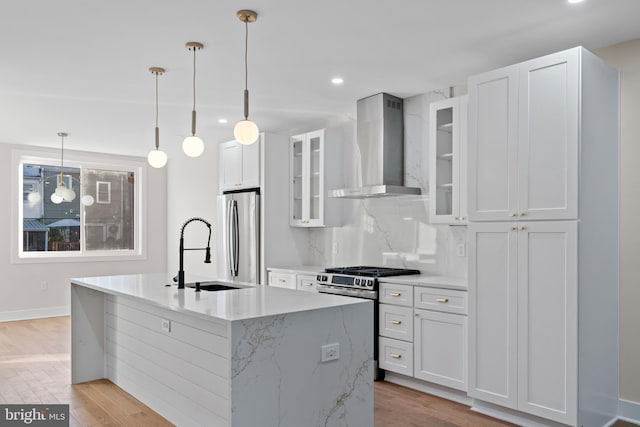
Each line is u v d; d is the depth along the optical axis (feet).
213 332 8.96
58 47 11.02
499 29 10.09
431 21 9.70
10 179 22.06
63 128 19.21
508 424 10.43
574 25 9.86
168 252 26.71
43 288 22.88
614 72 10.74
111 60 11.87
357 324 9.29
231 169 19.98
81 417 10.70
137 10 9.18
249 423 7.79
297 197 18.58
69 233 24.00
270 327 8.07
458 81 13.61
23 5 8.94
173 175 26.50
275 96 15.16
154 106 16.11
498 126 10.64
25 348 16.92
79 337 13.21
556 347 9.64
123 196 25.72
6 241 21.94
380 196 15.40
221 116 17.70
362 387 9.33
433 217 13.46
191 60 11.91
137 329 11.82
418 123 14.99
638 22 9.71
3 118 17.56
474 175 11.03
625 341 10.78
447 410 11.25
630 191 10.73
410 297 12.65
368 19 9.62
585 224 9.62
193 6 9.04
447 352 11.79
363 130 15.31
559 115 9.69
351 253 17.37
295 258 18.88
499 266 10.55
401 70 12.69
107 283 12.26
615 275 10.75
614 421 10.66
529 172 10.11
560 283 9.61
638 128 10.62
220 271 20.02
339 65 12.32
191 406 9.66
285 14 9.38
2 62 11.96
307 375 8.54
